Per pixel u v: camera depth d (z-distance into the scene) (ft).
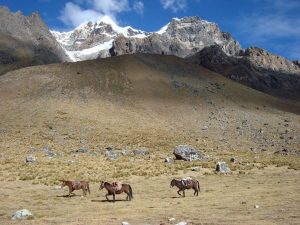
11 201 96.02
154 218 68.90
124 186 95.09
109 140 306.76
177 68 570.87
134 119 383.45
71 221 67.87
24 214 72.38
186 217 68.74
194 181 101.91
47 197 102.12
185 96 470.80
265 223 60.29
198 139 334.65
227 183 129.18
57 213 78.48
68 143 287.48
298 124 416.67
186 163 195.21
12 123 340.59
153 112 412.57
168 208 81.10
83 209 83.25
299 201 84.38
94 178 139.95
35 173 149.89
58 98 417.08
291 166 180.75
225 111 435.53
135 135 330.75
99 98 432.66
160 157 221.66
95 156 225.15
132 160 204.85
